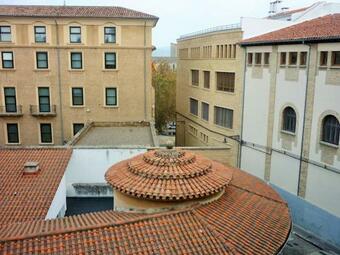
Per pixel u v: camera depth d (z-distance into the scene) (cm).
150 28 3797
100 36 3759
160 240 1091
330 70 2319
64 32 3719
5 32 3700
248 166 3284
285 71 2739
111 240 1068
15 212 1577
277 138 2873
